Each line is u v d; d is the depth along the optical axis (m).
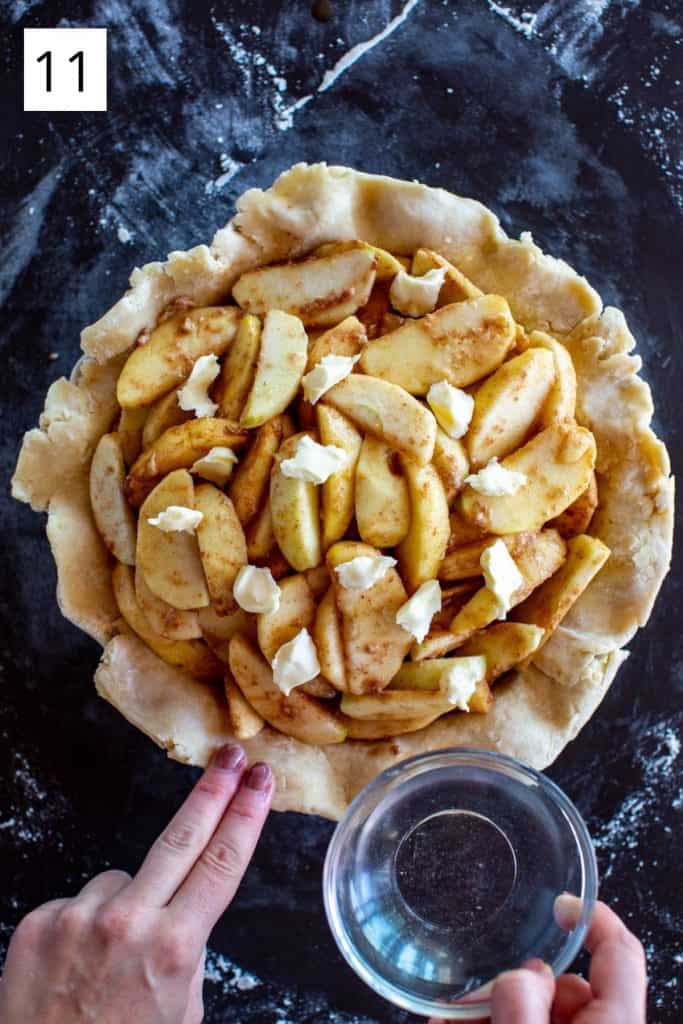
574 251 0.72
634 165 0.71
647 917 0.71
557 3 0.72
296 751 0.62
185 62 0.71
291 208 0.61
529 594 0.61
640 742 0.71
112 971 0.57
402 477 0.59
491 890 0.60
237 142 0.71
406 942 0.60
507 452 0.60
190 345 0.60
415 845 0.61
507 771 0.61
